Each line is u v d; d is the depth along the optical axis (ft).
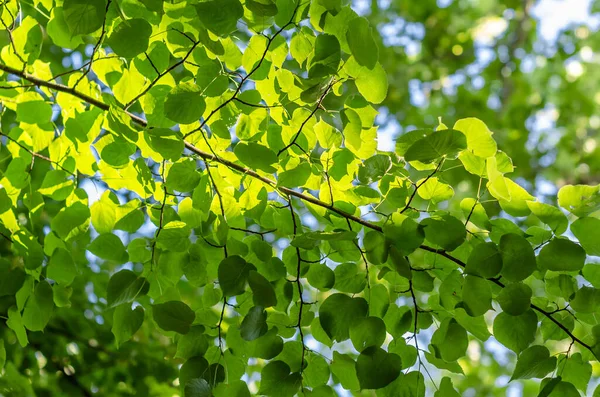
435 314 5.47
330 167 5.42
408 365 5.50
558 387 5.20
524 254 5.00
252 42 5.31
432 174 5.24
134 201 5.46
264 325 5.10
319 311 5.18
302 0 5.16
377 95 5.09
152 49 5.40
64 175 5.43
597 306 5.16
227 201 5.49
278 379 5.29
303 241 5.04
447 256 5.31
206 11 4.88
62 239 5.39
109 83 5.49
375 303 5.45
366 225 5.33
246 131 5.50
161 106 5.41
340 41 5.08
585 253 5.07
